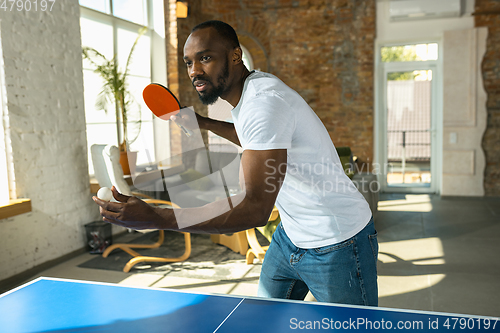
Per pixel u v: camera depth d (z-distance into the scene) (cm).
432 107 632
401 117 646
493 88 575
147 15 527
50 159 342
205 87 113
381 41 621
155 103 134
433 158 641
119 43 476
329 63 632
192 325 96
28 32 317
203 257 363
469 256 349
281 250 144
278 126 102
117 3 473
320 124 122
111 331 94
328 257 127
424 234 422
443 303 258
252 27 632
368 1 611
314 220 127
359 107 630
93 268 335
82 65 380
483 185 593
